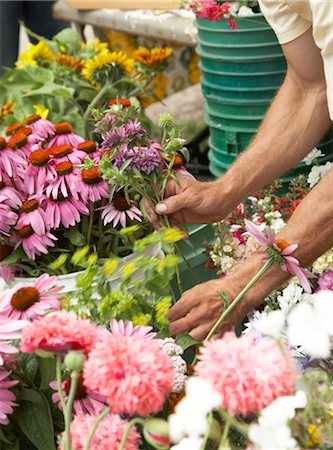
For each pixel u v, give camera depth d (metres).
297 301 1.42
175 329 1.35
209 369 0.83
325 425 0.89
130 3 3.07
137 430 1.13
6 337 1.13
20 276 1.56
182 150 1.49
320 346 0.83
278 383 0.82
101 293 1.28
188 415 0.78
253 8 2.13
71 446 0.96
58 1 3.45
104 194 1.49
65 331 0.94
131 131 1.44
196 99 3.13
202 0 2.04
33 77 2.48
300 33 1.49
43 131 1.64
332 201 1.30
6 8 3.66
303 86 1.59
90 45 2.67
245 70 2.12
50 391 1.25
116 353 0.89
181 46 3.25
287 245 1.27
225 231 1.67
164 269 1.29
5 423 1.15
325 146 2.12
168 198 1.49
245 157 1.59
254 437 0.79
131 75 2.54
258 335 1.23
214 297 1.34
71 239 1.52
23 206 1.50
